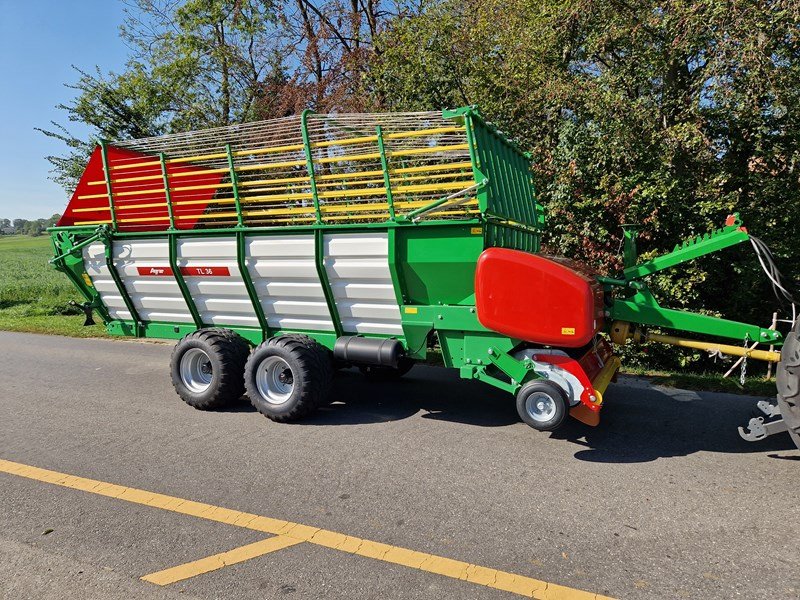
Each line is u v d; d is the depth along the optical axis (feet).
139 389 24.27
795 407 13.87
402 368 24.35
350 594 9.79
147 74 58.23
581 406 16.12
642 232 29.78
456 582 10.13
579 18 30.63
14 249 200.54
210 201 20.04
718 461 15.51
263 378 19.31
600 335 20.03
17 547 11.48
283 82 57.82
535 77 33.01
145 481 14.60
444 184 16.88
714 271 29.71
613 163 29.91
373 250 17.63
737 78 26.14
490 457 15.94
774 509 12.75
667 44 28.07
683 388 23.11
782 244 28.60
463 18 38.29
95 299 23.36
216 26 58.95
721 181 28.40
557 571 10.44
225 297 20.70
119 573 10.50
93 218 23.17
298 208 18.78
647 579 10.19
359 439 17.49
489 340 17.01
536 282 15.64
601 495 13.53
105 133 54.65
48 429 18.98
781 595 9.69
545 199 32.45
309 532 11.91
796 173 28.71
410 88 37.11
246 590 9.91
